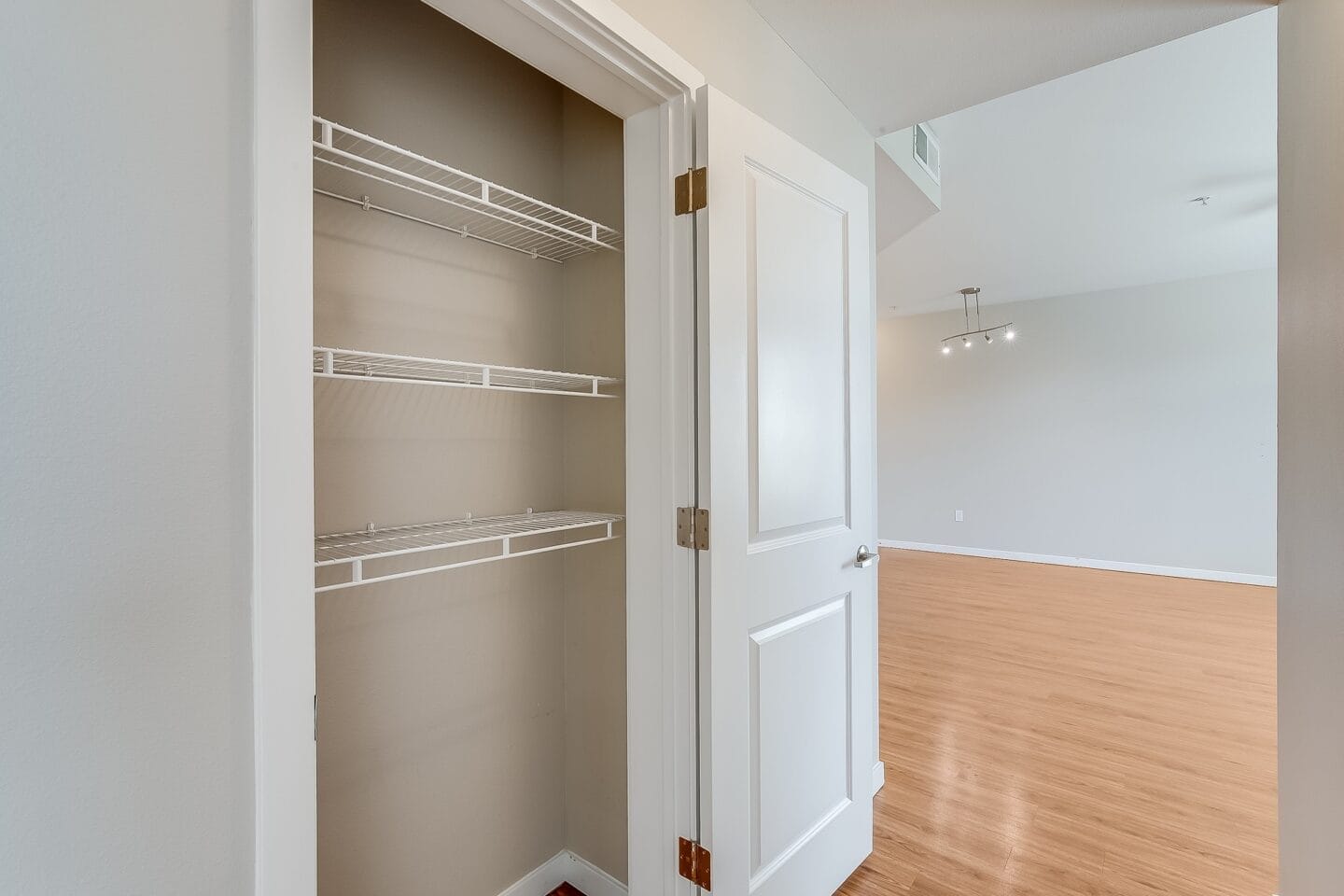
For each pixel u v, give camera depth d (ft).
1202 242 14.73
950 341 22.68
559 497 5.33
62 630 1.80
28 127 1.74
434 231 4.40
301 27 2.33
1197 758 7.70
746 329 4.42
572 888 5.37
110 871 1.88
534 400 5.13
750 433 4.48
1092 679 10.36
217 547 2.11
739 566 4.33
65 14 1.80
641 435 4.42
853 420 5.61
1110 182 11.46
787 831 4.81
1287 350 4.49
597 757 5.20
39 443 1.77
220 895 2.10
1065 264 16.65
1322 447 3.84
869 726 5.91
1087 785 7.10
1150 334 18.75
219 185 2.12
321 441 3.80
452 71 4.51
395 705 4.20
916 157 9.27
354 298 3.94
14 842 1.72
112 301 1.89
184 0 2.05
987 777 7.28
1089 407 19.80
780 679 4.76
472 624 4.67
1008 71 5.85
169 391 2.00
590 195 5.17
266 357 2.22
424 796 4.38
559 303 5.33
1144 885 5.49
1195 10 4.99
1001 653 11.63
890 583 17.56
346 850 3.95
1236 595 16.01
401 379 3.59
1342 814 3.54
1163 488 18.60
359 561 3.27
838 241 5.48
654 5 4.08
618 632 5.04
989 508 21.81
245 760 2.17
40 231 1.77
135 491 1.94
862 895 5.40
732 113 4.29
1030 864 5.77
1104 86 8.37
